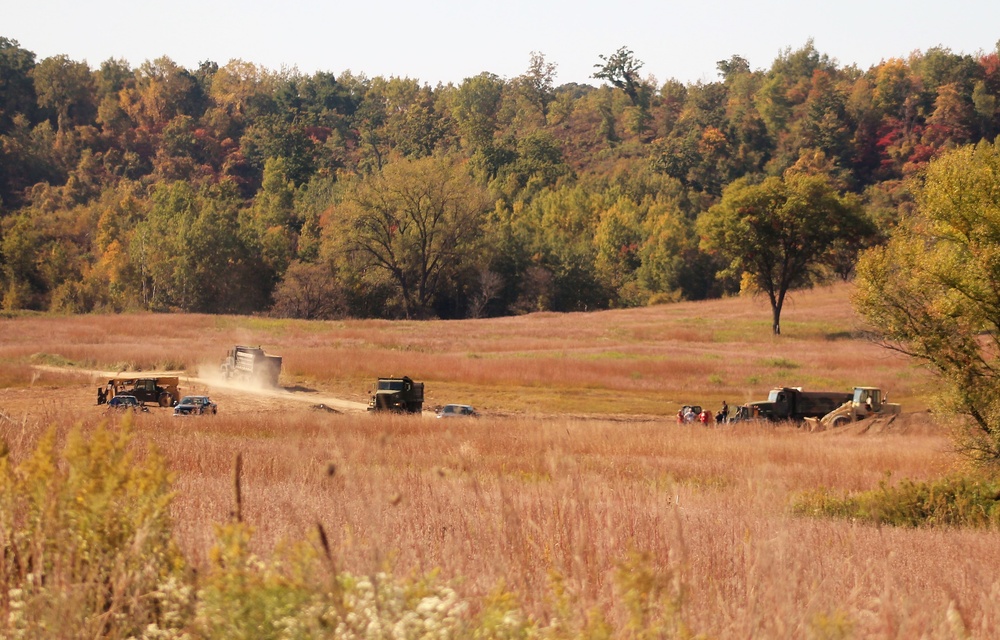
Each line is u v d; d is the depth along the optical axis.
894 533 42.91
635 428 104.94
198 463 53.00
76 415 67.56
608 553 25.11
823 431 133.12
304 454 55.25
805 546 28.94
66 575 17.31
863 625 21.22
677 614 18.64
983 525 51.72
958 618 20.55
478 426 100.56
